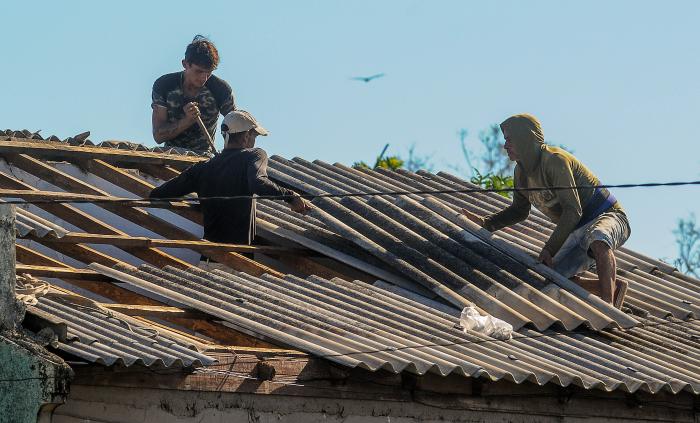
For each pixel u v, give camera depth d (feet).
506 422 90.84
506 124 107.14
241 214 104.83
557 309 101.76
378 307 94.58
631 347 101.45
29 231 87.04
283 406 79.71
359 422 83.35
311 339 82.12
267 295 90.22
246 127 104.53
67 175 107.55
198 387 75.10
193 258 106.73
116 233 100.01
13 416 67.77
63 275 86.74
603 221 108.06
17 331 69.05
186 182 105.70
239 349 78.84
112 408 72.64
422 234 111.34
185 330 90.07
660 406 98.94
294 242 108.17
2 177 102.99
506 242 112.78
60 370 67.15
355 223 109.91
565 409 93.61
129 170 116.26
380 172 133.28
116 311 81.66
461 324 94.89
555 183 105.50
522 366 87.56
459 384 86.84
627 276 119.85
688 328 111.24
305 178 121.08
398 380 83.82
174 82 124.88
